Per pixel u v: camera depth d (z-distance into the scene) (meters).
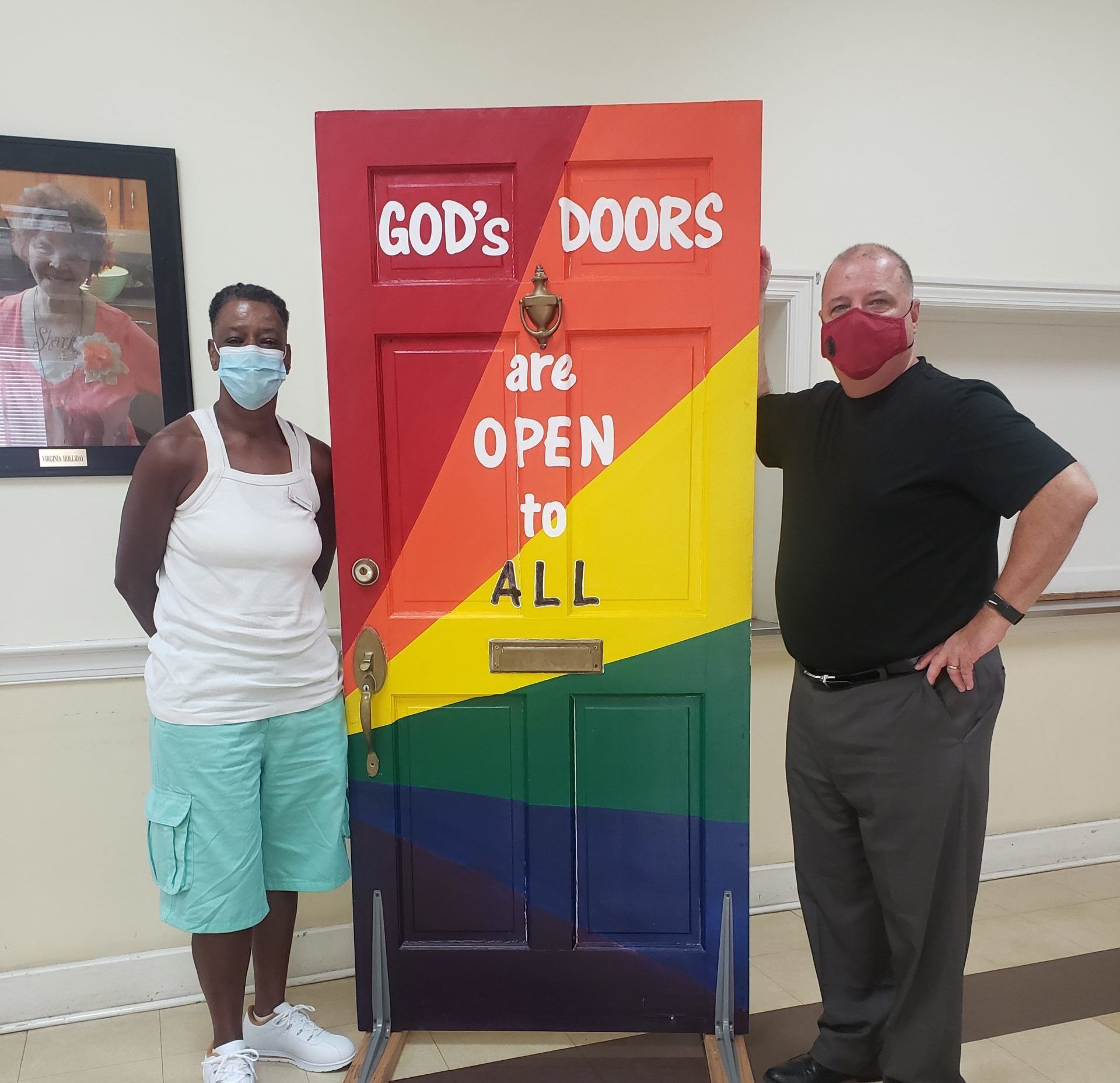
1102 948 2.10
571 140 1.46
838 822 1.55
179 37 1.77
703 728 1.61
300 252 1.89
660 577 1.58
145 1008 1.91
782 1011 1.87
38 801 1.85
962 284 2.22
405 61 1.89
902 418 1.40
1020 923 2.22
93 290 1.77
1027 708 2.49
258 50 1.82
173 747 1.45
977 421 1.33
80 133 1.75
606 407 1.54
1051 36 2.22
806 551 1.52
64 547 1.82
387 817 1.63
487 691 1.60
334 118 1.46
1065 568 2.68
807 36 2.08
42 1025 1.84
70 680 1.84
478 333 1.51
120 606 1.87
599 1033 1.80
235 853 1.47
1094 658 2.53
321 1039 1.68
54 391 1.77
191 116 1.80
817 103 2.11
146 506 1.44
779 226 2.12
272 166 1.85
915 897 1.43
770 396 1.70
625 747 1.62
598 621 1.58
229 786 1.46
